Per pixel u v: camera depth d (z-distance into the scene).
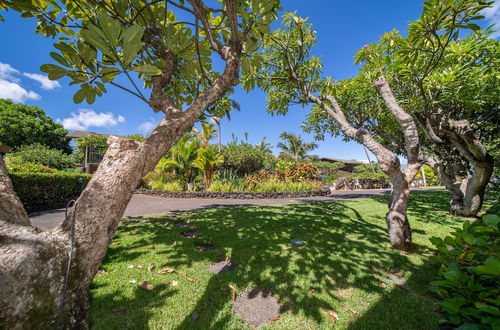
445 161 6.90
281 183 13.08
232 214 5.88
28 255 0.90
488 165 5.02
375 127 8.36
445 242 1.69
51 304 0.95
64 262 1.02
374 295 2.16
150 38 2.54
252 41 2.53
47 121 25.98
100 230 1.17
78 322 1.07
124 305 1.94
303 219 5.33
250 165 19.45
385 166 3.53
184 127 1.90
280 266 2.75
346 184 21.77
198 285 2.29
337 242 3.70
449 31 2.86
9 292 0.82
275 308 1.98
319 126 9.68
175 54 2.43
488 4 2.37
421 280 2.47
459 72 4.27
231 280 2.40
